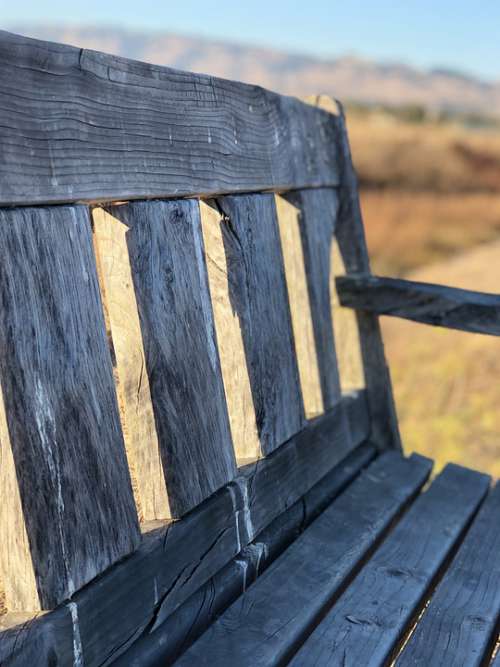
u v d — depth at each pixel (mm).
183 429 810
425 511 1112
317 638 797
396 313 1250
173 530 772
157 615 740
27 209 623
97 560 666
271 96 1053
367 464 1273
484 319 1183
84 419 661
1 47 591
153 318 784
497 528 1072
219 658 750
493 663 776
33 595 614
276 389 1010
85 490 656
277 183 1057
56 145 646
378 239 8031
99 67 700
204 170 873
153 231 791
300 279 1149
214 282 943
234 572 871
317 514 1078
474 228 8836
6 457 598
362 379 1316
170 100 810
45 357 626
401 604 865
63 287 650
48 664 604
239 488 892
